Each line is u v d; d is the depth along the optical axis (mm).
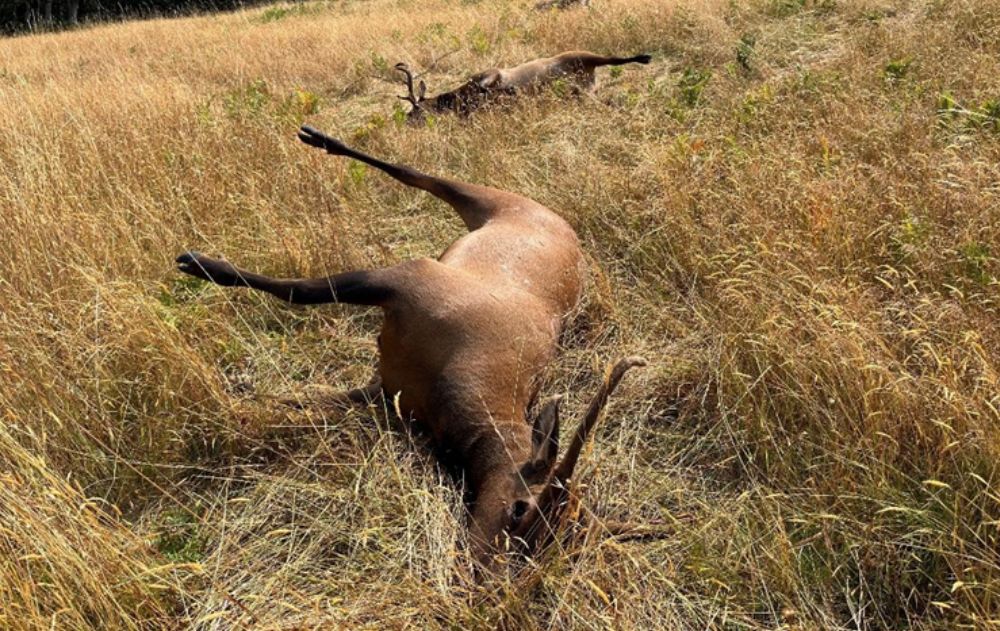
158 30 16688
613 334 4418
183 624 2766
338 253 4781
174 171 5566
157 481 3414
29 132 6098
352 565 3010
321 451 3529
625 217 5254
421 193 6035
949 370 3209
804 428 3518
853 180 4914
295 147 6105
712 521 3078
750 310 3920
